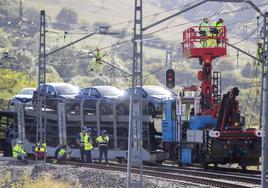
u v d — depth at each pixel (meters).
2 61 191.38
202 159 84.50
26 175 77.81
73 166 89.12
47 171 82.56
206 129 84.06
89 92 105.31
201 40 88.69
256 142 83.50
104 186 66.75
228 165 100.44
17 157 100.75
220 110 82.56
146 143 94.50
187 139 87.06
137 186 57.09
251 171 82.06
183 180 70.75
